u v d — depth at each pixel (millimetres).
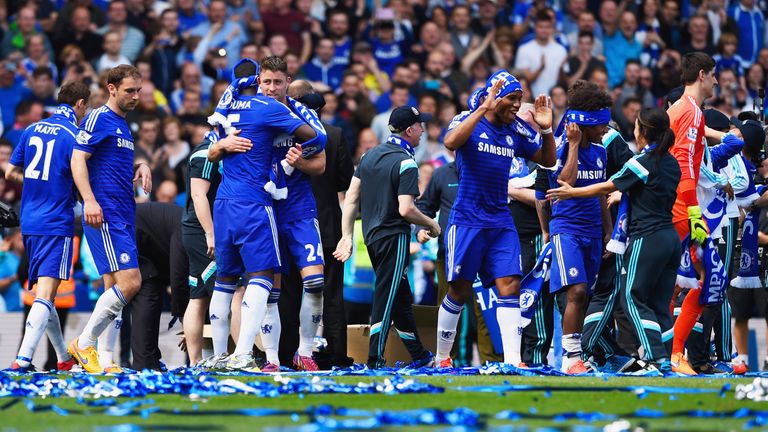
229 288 29266
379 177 31266
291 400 20766
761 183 35375
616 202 32312
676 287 33156
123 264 28859
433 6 68312
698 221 29469
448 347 30484
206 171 30969
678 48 68875
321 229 32219
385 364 32188
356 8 66875
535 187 31312
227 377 25922
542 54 64250
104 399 21141
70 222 29859
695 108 30031
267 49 63188
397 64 62750
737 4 69812
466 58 65125
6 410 19438
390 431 16203
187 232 32344
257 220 28031
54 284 29688
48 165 29562
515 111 28703
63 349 31516
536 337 32562
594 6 67750
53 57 61656
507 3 67812
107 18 63125
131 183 29250
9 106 59562
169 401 20750
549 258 30516
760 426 16859
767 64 69812
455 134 28344
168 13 62656
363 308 43812
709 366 31953
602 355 32656
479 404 20000
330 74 63938
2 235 49719
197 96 58219
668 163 28125
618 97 64125
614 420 17594
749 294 37344
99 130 28469
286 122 28266
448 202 35469
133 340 33438
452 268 29156
